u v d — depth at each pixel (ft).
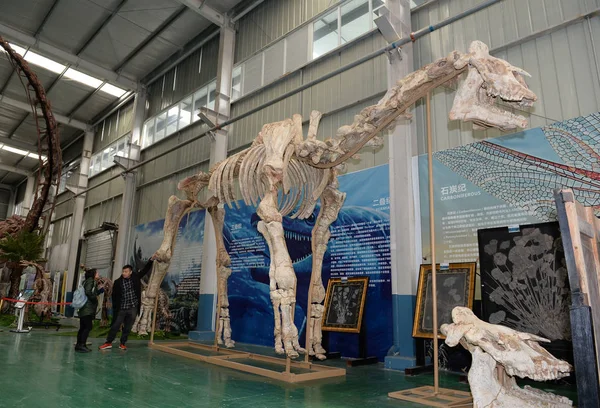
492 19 18.99
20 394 11.03
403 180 19.25
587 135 15.49
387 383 14.05
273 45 29.50
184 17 33.42
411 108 20.70
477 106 10.62
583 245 8.22
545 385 13.55
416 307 16.89
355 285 19.83
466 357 16.24
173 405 10.46
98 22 34.17
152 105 42.50
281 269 13.53
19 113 51.03
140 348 21.39
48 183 35.73
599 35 15.96
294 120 15.97
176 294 33.27
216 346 20.53
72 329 31.09
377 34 23.16
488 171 17.69
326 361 19.26
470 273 15.90
